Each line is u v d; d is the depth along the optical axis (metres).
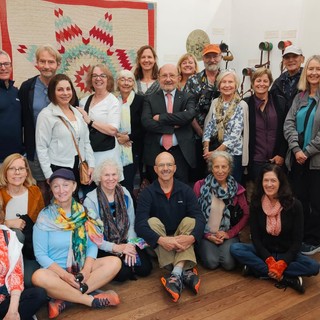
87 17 3.98
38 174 2.71
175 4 4.53
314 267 2.34
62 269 2.18
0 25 3.48
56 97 2.50
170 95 3.04
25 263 2.31
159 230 2.54
